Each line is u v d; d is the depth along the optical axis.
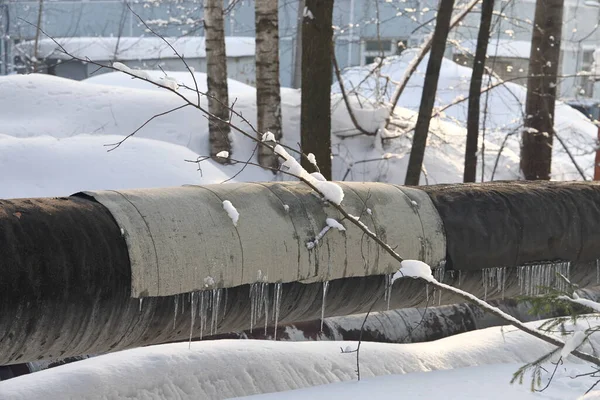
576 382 9.04
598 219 10.52
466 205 9.89
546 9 25.14
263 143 7.80
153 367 9.16
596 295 13.46
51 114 24.11
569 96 43.62
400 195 9.72
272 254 8.49
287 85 47.47
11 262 7.21
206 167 20.47
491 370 9.63
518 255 9.97
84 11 46.75
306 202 9.03
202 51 42.53
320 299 9.02
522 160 25.92
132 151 19.88
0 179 18.14
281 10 45.66
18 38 43.19
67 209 7.95
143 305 7.95
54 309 7.42
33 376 8.96
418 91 36.72
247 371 9.46
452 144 26.80
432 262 9.45
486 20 22.12
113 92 25.19
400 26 42.09
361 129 24.83
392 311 12.79
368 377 9.81
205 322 8.44
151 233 8.03
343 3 42.38
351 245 8.98
